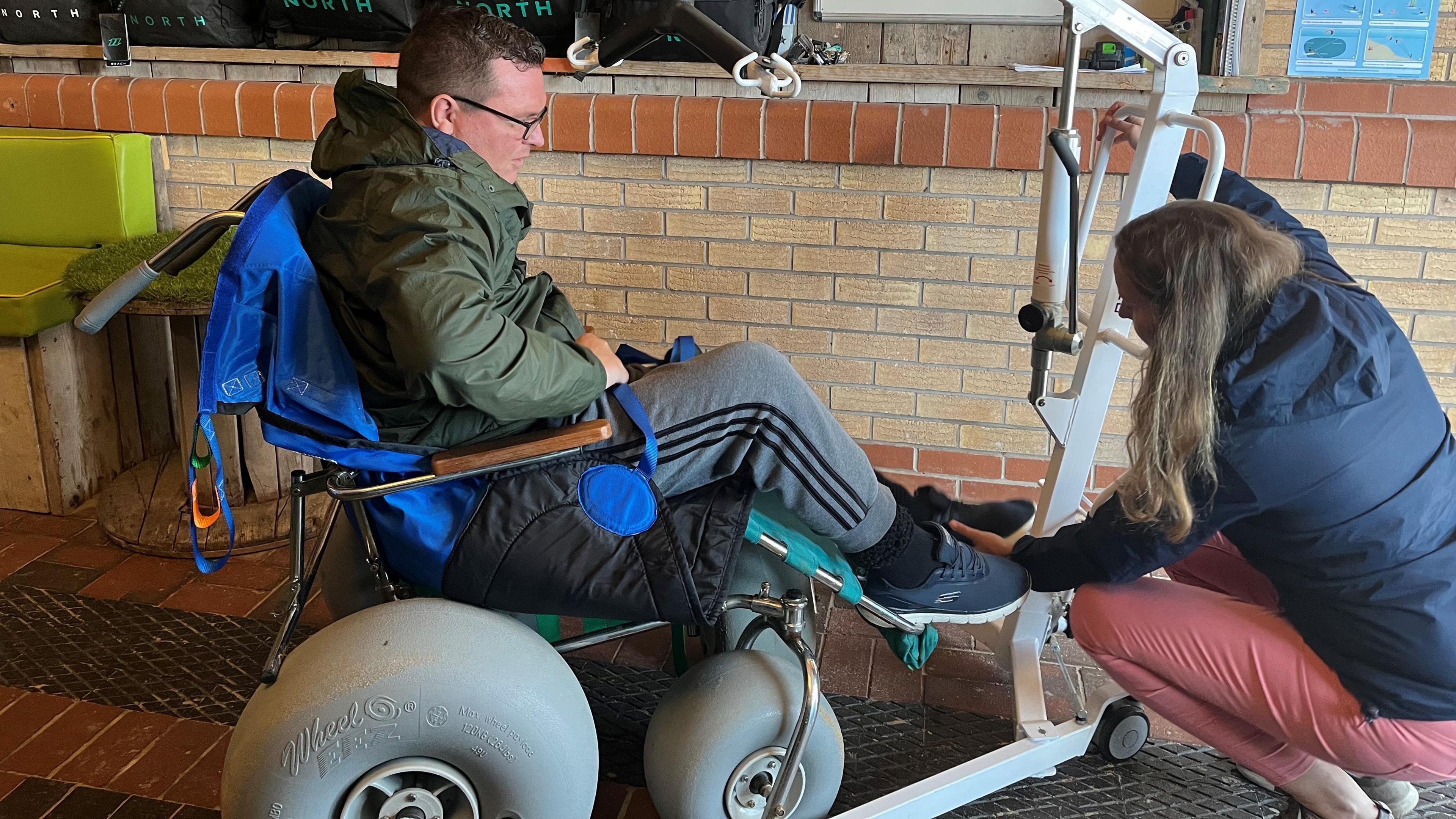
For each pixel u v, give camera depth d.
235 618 2.62
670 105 2.88
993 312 2.93
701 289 3.06
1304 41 2.71
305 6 3.05
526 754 1.59
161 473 3.16
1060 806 2.05
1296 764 1.90
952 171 2.82
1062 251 1.89
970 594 2.03
